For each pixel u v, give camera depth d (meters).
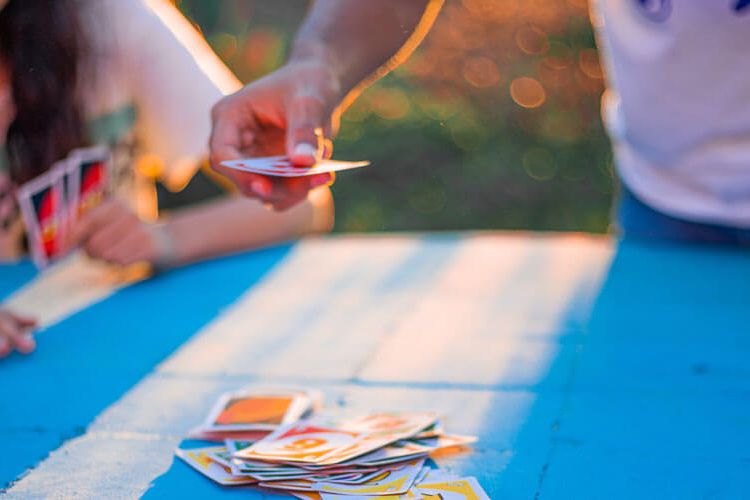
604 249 2.51
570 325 1.91
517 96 5.89
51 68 1.99
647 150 2.38
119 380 1.68
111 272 2.45
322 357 1.76
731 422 1.40
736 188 2.29
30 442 1.42
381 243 2.68
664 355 1.71
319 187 1.43
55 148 2.07
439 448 1.32
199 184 4.16
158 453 1.37
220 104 1.46
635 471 1.25
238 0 6.33
